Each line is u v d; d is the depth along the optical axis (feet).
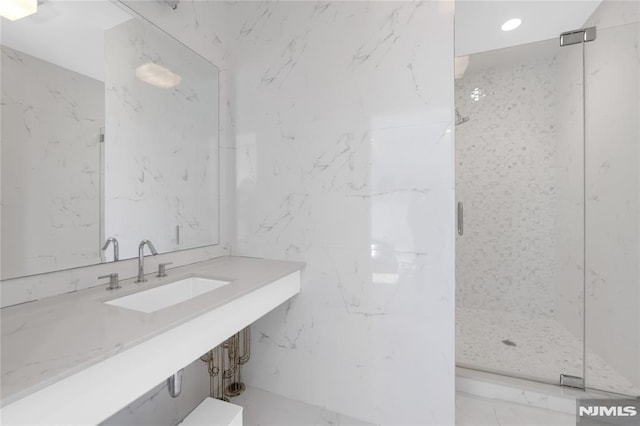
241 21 5.90
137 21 4.28
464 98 9.30
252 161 5.86
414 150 4.65
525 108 8.70
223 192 6.03
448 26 4.38
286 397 5.69
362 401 5.09
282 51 5.55
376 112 4.87
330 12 5.14
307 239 5.43
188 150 5.19
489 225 9.22
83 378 2.14
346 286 5.17
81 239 3.62
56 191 3.37
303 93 5.39
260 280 4.18
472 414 5.11
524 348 7.04
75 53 3.56
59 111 3.40
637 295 5.22
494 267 9.20
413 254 4.71
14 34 3.03
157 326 2.58
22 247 3.10
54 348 2.17
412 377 4.76
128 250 4.18
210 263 5.38
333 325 5.28
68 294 3.44
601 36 5.90
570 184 7.61
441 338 4.58
